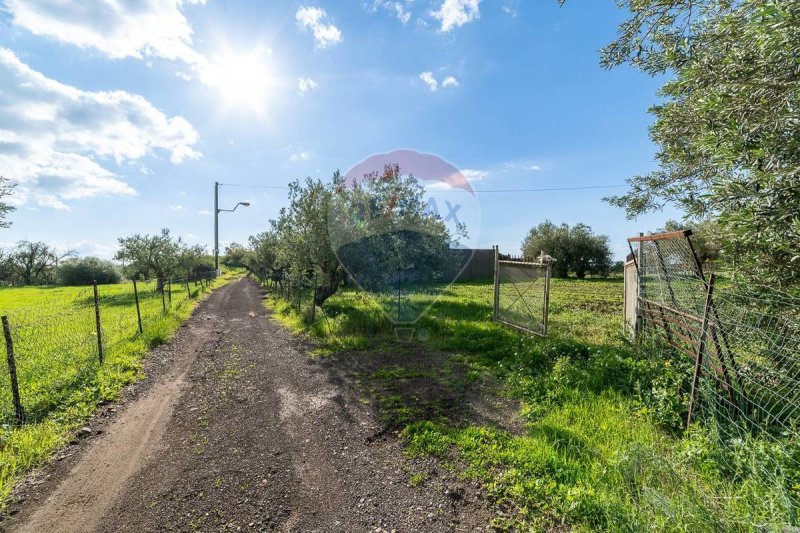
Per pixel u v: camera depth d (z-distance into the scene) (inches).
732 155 82.7
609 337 228.2
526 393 148.5
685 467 90.0
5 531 79.8
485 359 200.4
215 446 117.0
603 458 96.3
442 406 141.9
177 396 161.0
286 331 309.4
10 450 108.3
